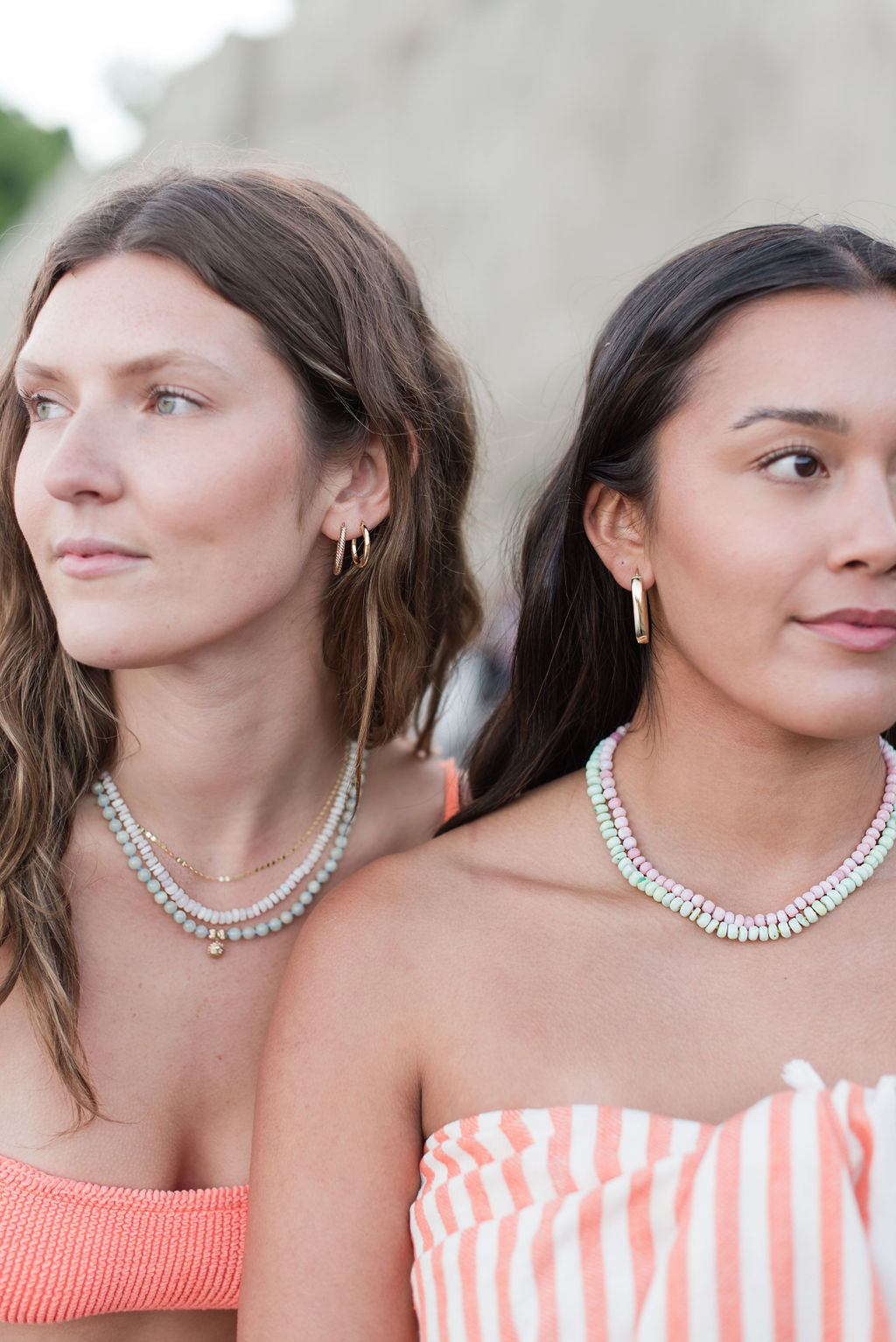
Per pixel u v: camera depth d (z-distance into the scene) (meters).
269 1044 1.33
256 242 1.44
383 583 1.64
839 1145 1.06
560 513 1.45
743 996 1.25
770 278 1.17
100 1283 1.46
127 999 1.56
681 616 1.25
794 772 1.27
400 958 1.29
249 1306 1.25
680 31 17.59
